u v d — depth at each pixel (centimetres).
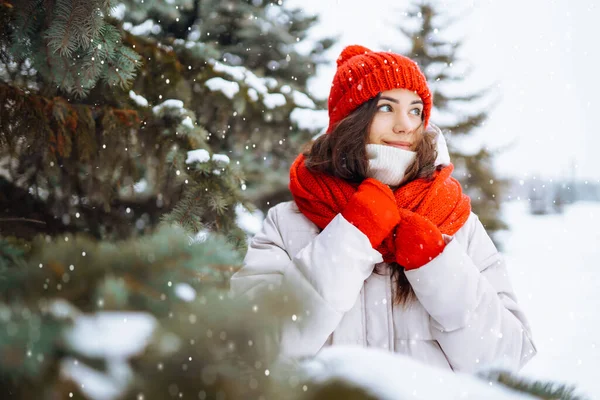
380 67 187
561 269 768
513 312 185
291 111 384
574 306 578
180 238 92
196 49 334
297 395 71
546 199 1234
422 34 837
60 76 211
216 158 274
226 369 70
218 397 68
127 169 275
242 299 75
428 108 194
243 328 72
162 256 86
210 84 333
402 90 188
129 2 334
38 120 237
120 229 305
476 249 192
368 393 71
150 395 66
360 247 169
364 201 172
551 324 515
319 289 166
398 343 176
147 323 71
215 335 71
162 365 68
